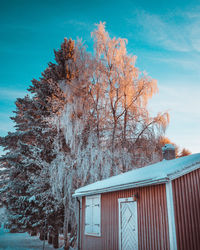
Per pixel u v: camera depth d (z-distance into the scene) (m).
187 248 6.54
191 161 7.43
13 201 16.48
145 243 7.39
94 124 17.80
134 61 18.67
